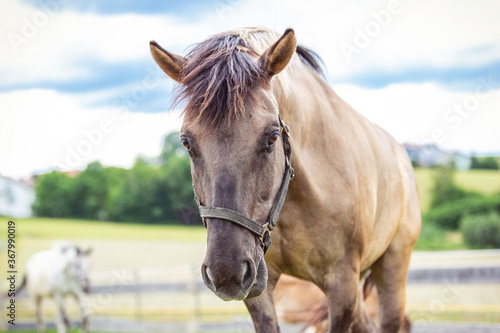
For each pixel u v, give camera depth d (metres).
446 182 27.53
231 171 1.97
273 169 2.12
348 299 2.65
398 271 3.42
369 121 3.37
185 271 11.46
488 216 23.59
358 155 2.81
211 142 1.99
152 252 22.42
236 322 7.92
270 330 2.59
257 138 2.01
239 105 1.98
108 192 36.31
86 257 9.18
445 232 25.00
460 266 6.43
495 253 8.12
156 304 11.88
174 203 33.59
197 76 2.06
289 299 4.71
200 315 9.87
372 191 2.88
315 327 4.29
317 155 2.63
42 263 9.32
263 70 2.15
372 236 3.03
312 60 3.11
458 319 7.47
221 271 1.91
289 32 2.10
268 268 2.69
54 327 10.29
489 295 8.88
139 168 35.56
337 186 2.62
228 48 2.14
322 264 2.65
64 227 32.22
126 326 8.79
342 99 3.09
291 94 2.46
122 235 29.28
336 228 2.60
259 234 2.07
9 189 33.22
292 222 2.55
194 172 2.11
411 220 3.44
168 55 2.27
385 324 3.40
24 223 32.50
